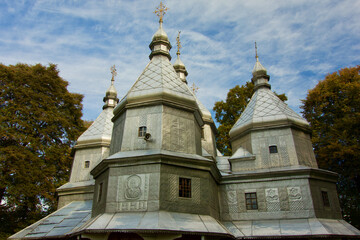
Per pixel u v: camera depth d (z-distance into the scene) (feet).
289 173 62.85
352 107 101.30
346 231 56.49
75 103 118.42
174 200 49.16
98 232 43.01
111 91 103.14
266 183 64.03
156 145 54.39
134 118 58.80
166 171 50.57
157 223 43.14
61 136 107.45
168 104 59.06
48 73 111.75
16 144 92.94
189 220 47.52
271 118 71.15
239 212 63.05
